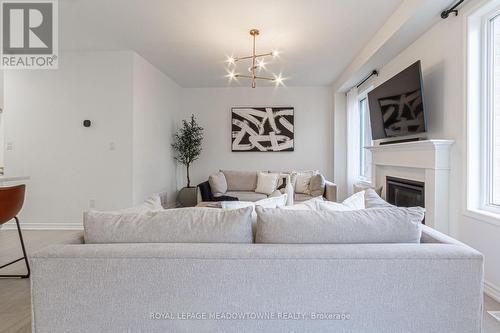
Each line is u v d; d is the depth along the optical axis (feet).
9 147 13.47
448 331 3.80
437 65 8.89
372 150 13.01
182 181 19.27
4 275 8.30
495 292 6.77
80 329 3.93
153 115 15.02
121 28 10.63
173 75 16.52
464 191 7.72
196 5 8.97
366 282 3.82
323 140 18.76
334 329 3.87
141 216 4.51
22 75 13.33
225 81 17.71
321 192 14.75
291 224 4.27
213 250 3.95
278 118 18.78
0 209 7.62
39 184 13.42
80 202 13.32
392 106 10.78
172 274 3.88
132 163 13.05
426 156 8.71
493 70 7.31
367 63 12.46
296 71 15.67
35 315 3.94
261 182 16.70
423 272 3.79
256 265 3.86
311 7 9.08
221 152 19.13
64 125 13.26
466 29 7.56
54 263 3.90
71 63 13.11
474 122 7.58
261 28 10.53
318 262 3.84
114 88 13.00
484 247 7.09
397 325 3.83
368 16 9.70
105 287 3.90
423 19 8.59
